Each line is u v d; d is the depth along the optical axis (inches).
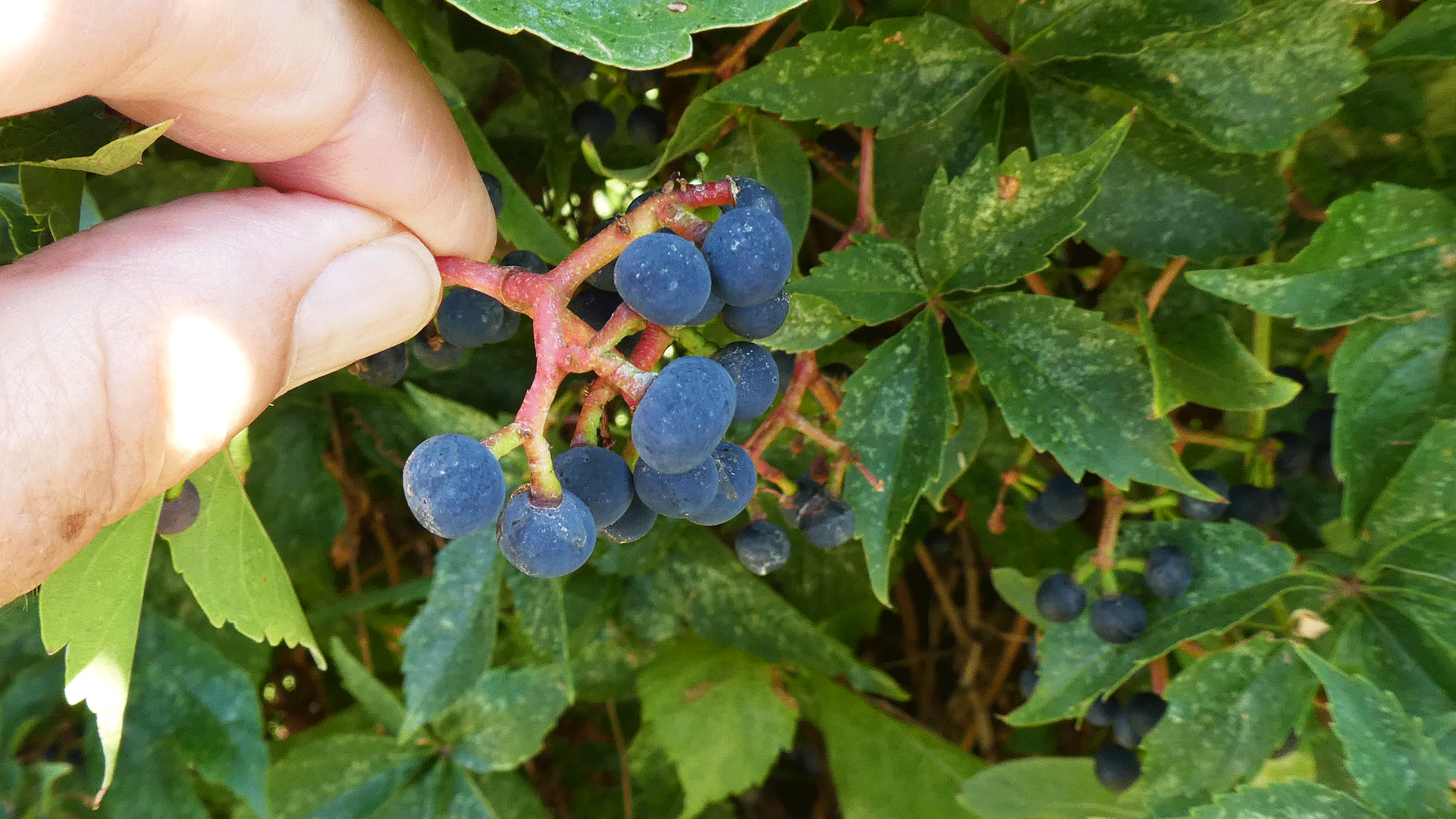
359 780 8.0
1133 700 6.7
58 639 5.0
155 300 4.4
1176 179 5.7
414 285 5.0
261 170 4.9
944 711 9.9
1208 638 6.6
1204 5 5.2
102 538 5.1
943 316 5.8
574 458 4.4
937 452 5.5
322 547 8.1
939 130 5.8
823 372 6.5
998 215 5.4
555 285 4.4
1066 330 5.5
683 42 4.2
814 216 7.5
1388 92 6.1
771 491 5.7
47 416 4.3
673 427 4.0
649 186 7.2
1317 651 5.8
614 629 8.4
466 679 7.0
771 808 11.1
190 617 8.1
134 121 4.8
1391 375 5.6
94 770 8.3
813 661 7.9
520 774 10.0
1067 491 6.9
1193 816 5.4
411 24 5.4
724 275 4.2
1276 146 5.5
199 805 7.8
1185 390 5.8
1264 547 6.0
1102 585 6.4
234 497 5.7
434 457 4.1
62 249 4.5
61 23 3.9
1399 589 5.7
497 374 7.7
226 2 4.2
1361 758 5.2
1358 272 5.4
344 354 5.0
